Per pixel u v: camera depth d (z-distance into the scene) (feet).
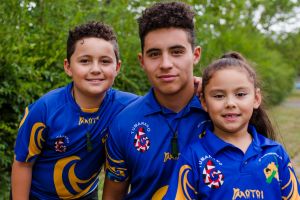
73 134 8.39
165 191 7.73
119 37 19.27
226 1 27.40
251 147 7.43
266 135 8.32
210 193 7.23
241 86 7.38
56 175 8.65
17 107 13.30
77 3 18.78
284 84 69.15
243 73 7.45
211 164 7.28
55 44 15.49
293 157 24.40
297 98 88.89
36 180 8.78
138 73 19.88
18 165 8.57
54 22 16.31
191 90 7.82
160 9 7.47
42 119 8.34
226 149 7.36
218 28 29.17
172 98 7.73
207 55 21.57
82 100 8.35
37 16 16.14
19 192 8.64
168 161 7.69
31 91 13.69
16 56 12.89
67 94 8.51
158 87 7.55
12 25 14.07
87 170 8.68
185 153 7.45
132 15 20.52
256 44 37.14
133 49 19.84
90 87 8.14
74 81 8.34
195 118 7.85
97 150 8.60
